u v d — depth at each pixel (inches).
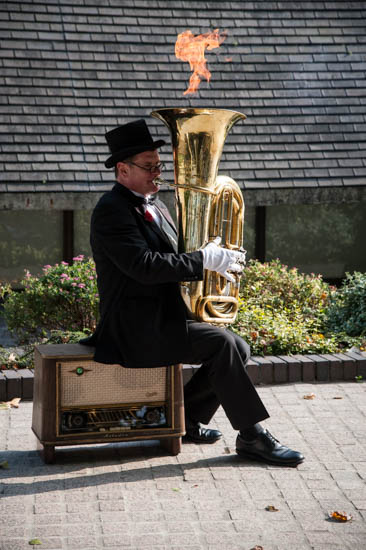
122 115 404.2
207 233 165.5
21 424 199.2
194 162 160.1
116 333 166.7
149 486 158.1
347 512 147.2
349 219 451.8
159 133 404.8
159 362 166.4
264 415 170.2
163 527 140.1
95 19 429.4
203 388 182.2
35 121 392.2
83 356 168.6
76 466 169.3
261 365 240.2
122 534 137.0
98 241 166.9
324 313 312.3
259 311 284.7
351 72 443.8
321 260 451.8
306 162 409.7
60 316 279.1
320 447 181.8
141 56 424.2
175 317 167.9
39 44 413.4
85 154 389.4
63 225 418.0
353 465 170.9
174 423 174.4
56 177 378.6
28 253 416.2
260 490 156.9
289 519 143.9
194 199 162.4
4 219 411.5
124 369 171.6
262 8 454.0
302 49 445.4
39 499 151.0
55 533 136.9
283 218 444.8
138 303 166.4
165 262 159.9
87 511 146.1
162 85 418.3
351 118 429.4
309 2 459.2
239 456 174.6
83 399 170.1
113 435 171.2
